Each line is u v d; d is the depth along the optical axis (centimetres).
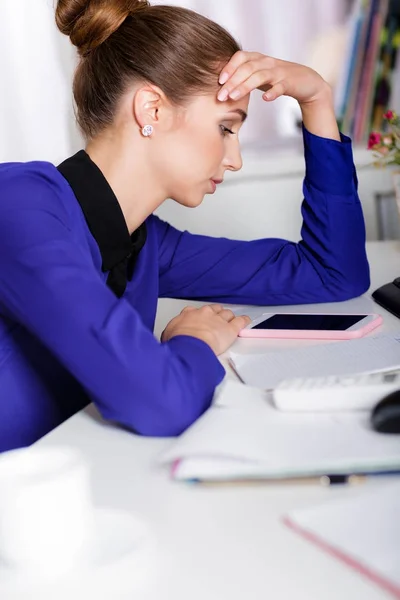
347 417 77
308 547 58
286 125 243
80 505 58
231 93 108
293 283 143
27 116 228
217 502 67
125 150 109
